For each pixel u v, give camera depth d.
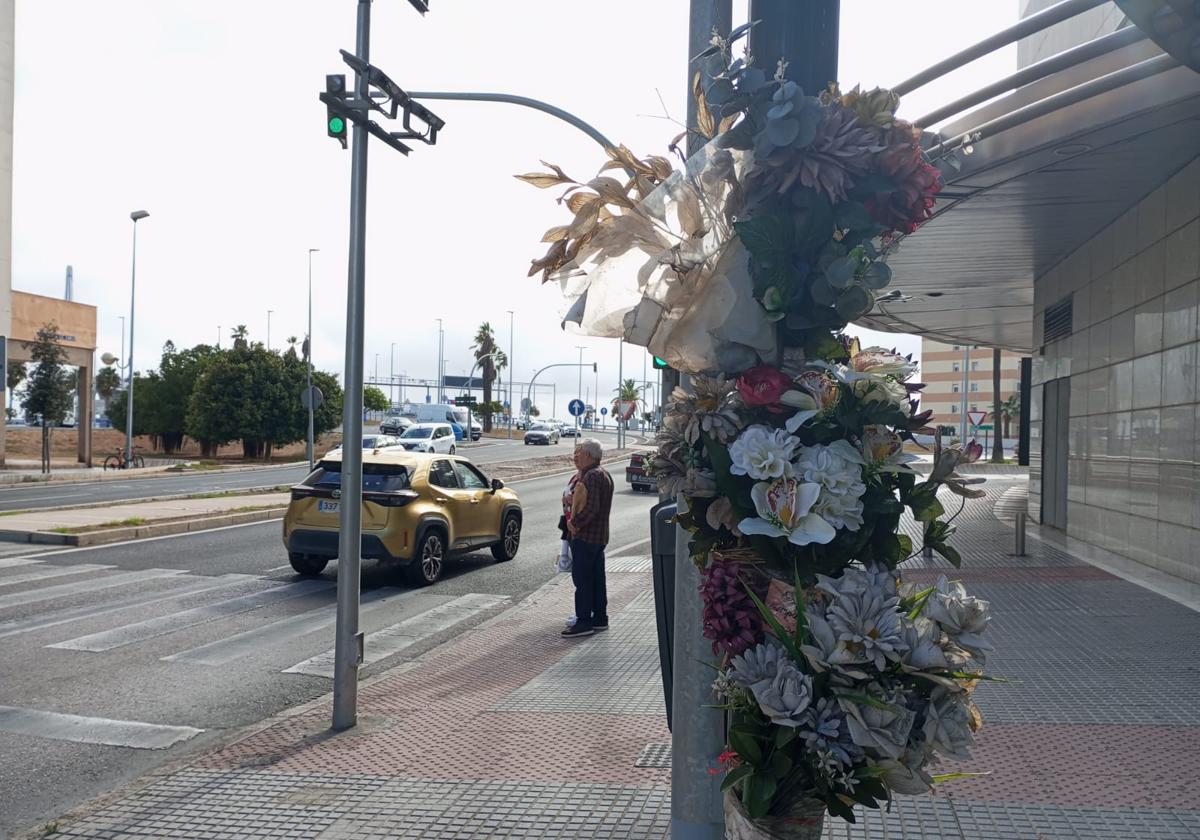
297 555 12.41
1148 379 12.27
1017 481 31.91
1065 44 14.22
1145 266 12.34
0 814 4.98
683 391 2.21
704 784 2.72
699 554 2.16
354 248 6.16
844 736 1.93
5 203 36.62
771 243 2.05
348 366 6.20
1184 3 5.75
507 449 61.25
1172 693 6.27
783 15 2.41
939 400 98.94
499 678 7.45
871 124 2.14
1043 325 17.70
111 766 5.70
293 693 7.24
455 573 13.09
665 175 2.29
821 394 2.04
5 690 7.24
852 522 1.96
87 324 41.19
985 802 4.47
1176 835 4.09
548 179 2.27
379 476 12.36
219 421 52.62
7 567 12.82
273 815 4.67
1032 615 8.91
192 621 9.73
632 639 8.73
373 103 6.33
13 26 36.97
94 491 27.17
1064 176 10.80
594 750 5.51
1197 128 9.20
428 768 5.28
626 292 2.25
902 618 1.95
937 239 13.82
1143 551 12.37
